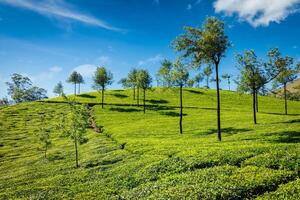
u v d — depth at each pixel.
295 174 24.52
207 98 132.12
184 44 55.66
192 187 24.03
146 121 89.06
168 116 96.25
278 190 21.45
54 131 86.94
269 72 67.31
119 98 134.62
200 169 29.94
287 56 65.50
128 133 72.38
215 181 24.58
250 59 68.12
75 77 159.88
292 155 28.62
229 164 30.17
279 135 51.78
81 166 46.69
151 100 128.38
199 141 53.59
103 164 45.47
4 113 112.75
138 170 35.75
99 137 71.25
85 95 144.50
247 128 64.94
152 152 46.19
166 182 27.83
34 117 106.31
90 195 29.44
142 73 106.62
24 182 41.62
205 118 87.62
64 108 118.38
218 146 44.00
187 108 110.69
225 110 105.69
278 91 76.06
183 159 34.78
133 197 26.12
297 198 19.45
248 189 22.19
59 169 47.34
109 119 95.69
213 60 56.25
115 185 32.00
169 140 58.62
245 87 71.62
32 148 70.56
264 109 108.81
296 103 125.81
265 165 27.53
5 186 41.16
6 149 70.88
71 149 63.91
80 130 50.72
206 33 54.50
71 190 32.66
